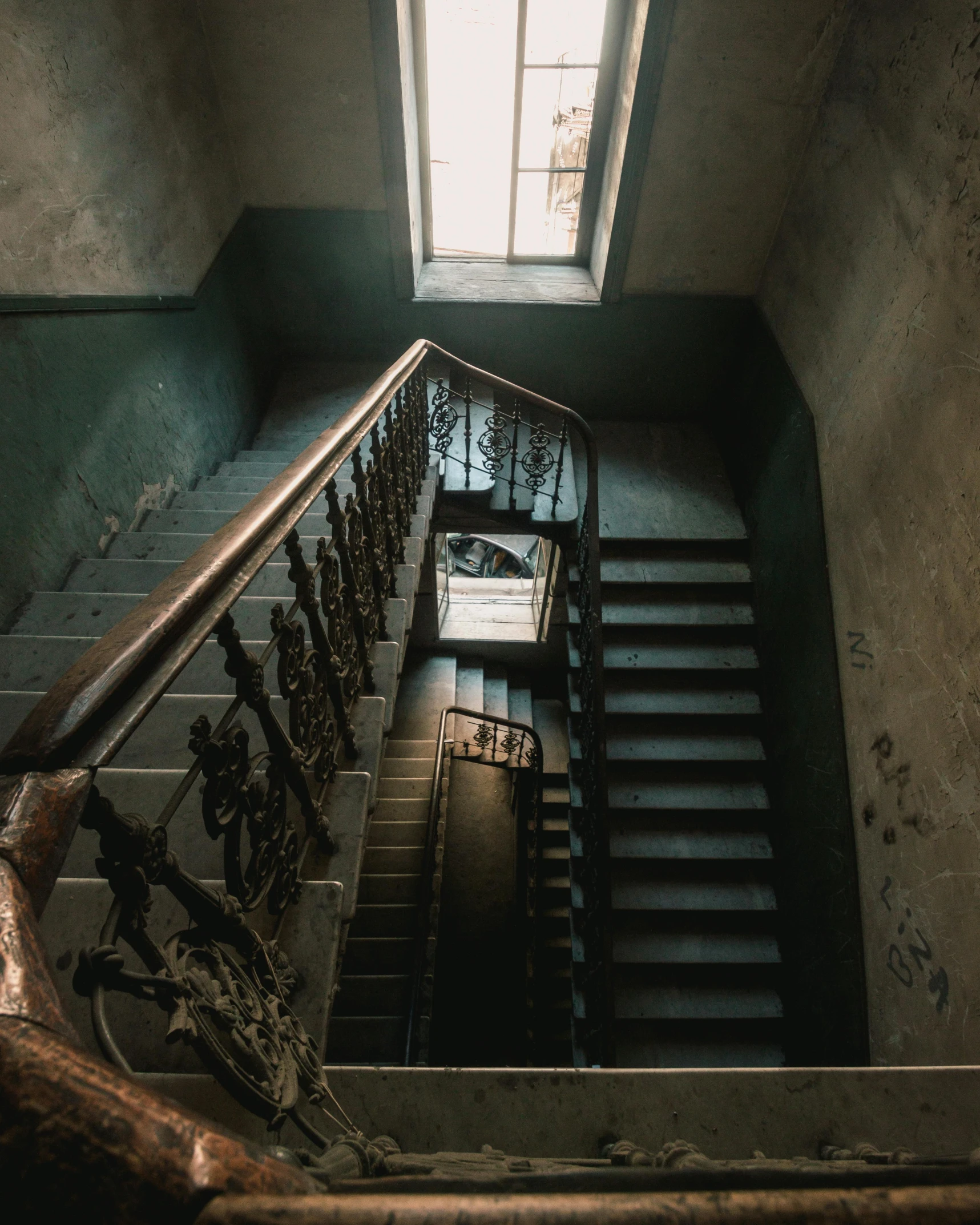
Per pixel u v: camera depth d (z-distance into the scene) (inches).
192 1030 33.6
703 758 205.6
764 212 205.2
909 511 134.9
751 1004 181.0
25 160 112.5
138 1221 14.4
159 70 155.1
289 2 174.2
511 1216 14.8
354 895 72.2
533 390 251.8
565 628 294.8
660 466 246.2
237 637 49.3
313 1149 59.0
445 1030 243.3
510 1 198.1
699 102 184.2
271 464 194.7
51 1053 17.0
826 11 169.2
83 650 100.3
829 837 161.3
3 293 109.2
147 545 138.3
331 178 205.5
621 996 182.1
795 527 189.8
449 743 274.7
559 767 290.7
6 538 110.5
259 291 225.0
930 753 124.1
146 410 153.9
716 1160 60.0
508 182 233.5
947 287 126.9
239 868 52.5
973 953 109.6
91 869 67.3
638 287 223.9
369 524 96.0
